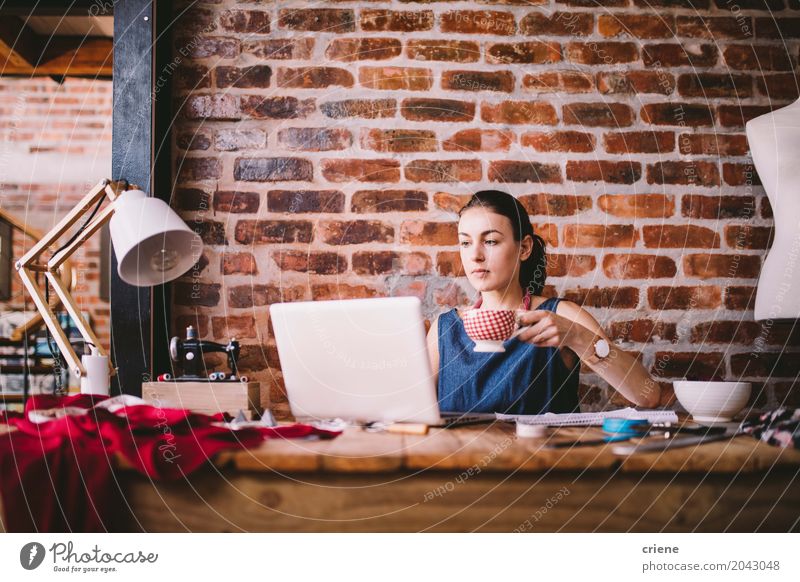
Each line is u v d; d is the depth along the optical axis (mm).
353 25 2053
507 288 1890
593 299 2018
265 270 2016
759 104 2080
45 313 1626
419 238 2016
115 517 915
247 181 2027
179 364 1985
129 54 1952
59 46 3494
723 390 1281
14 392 3293
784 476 916
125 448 910
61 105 4461
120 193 1690
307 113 2039
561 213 2029
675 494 911
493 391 1748
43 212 4418
